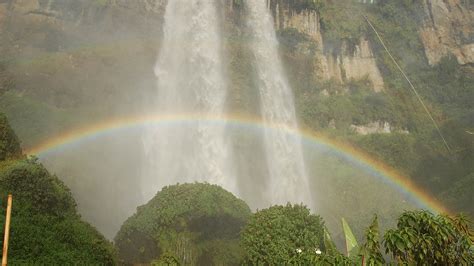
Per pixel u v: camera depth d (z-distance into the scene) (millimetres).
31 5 66250
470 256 12367
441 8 92250
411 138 77188
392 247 12000
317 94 79875
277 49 79875
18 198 22547
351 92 82812
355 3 89500
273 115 74375
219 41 74750
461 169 69250
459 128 76500
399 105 82375
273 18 82062
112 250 22984
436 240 11844
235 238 28719
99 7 69375
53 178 26438
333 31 84625
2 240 17828
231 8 78438
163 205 28969
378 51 87500
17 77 58344
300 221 26094
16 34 63688
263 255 24516
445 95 85688
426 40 90375
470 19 92188
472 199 60312
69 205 25578
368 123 79625
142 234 27984
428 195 68875
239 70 74562
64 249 19516
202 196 29266
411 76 86625
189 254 26703
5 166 24906
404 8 91250
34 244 18500
